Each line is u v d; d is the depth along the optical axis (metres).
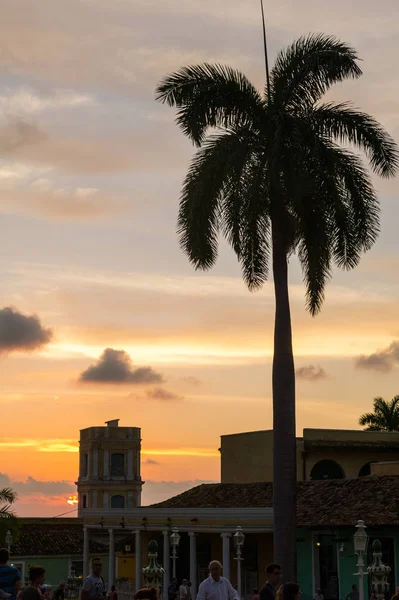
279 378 30.69
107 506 99.88
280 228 31.17
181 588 42.66
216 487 54.03
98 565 19.33
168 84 31.78
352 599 35.25
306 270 31.58
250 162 30.98
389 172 31.86
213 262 31.31
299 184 30.16
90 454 101.31
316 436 53.47
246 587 45.88
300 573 41.06
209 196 30.97
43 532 68.06
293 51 32.25
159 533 53.03
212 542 49.38
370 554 38.66
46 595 23.53
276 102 32.00
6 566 16.72
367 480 43.56
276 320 31.09
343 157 31.92
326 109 32.25
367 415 85.69
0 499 59.28
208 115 31.61
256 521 42.75
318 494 43.84
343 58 31.42
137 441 102.31
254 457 55.34
